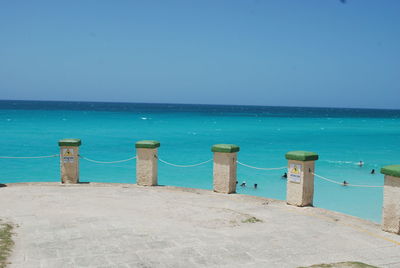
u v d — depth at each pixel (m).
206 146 38.06
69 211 9.52
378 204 18.20
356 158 31.31
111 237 7.56
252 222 8.85
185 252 6.86
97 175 23.69
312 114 153.25
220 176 11.78
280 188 21.33
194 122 80.94
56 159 28.56
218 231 8.15
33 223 8.41
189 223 8.69
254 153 33.78
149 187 12.52
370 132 58.78
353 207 17.69
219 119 96.69
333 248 7.33
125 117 95.75
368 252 7.19
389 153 34.28
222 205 10.42
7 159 28.45
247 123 80.69
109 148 35.16
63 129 54.81
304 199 10.19
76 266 6.14
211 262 6.46
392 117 131.50
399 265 6.60
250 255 6.82
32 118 81.56
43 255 6.56
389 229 8.30
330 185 22.03
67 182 12.88
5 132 48.38
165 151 34.34
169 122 79.12
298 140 45.25
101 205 10.19
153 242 7.32
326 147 38.62
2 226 8.05
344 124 82.19
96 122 73.25
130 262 6.35
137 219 8.91
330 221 9.06
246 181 22.91
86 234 7.71
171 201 10.75
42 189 11.97
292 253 7.00
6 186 12.41
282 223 8.84
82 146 36.53
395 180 8.16
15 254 6.56
